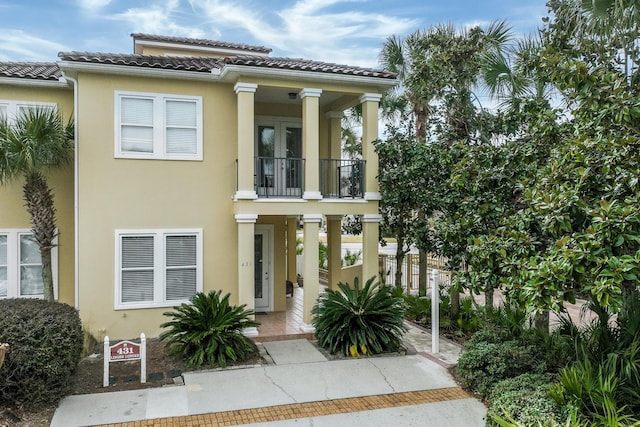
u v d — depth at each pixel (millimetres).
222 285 12383
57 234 11023
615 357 6797
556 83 7750
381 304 10992
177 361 9969
